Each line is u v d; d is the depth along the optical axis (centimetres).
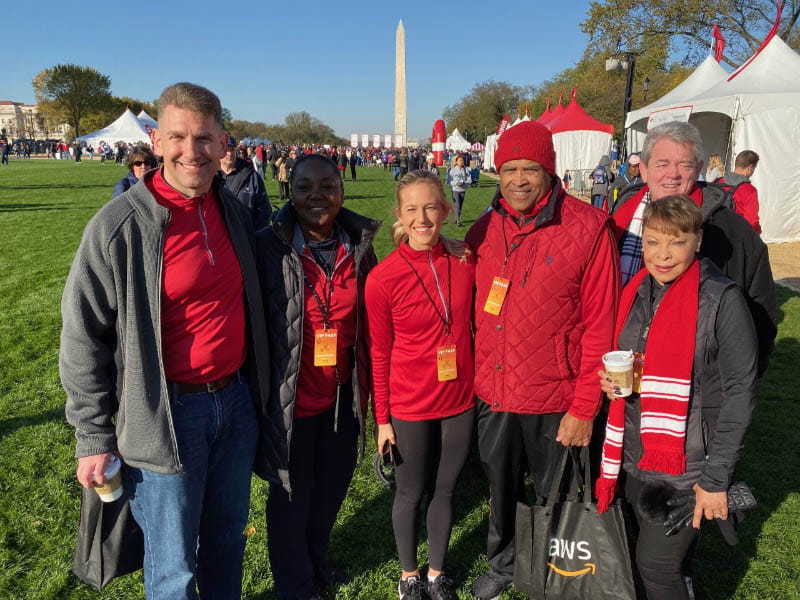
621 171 1367
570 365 213
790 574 259
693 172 216
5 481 332
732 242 214
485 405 228
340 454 240
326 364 220
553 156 205
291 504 231
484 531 296
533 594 218
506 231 217
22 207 1573
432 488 244
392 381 227
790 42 2478
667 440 184
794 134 1116
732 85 1191
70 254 967
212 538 210
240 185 446
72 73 6769
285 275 212
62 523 298
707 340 180
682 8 2395
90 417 174
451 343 221
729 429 176
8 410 420
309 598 243
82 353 170
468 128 6500
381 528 300
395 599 251
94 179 2573
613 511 210
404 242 218
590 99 3475
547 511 215
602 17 2541
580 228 204
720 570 263
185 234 179
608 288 205
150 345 174
